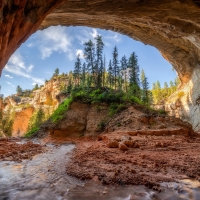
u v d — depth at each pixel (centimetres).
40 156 834
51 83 7775
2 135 4822
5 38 730
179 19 1622
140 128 1672
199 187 400
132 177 462
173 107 4650
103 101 2425
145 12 1548
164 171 523
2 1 624
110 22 2250
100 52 4175
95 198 346
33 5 828
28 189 398
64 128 2070
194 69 3781
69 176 494
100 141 1560
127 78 4206
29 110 7544
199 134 1706
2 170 563
